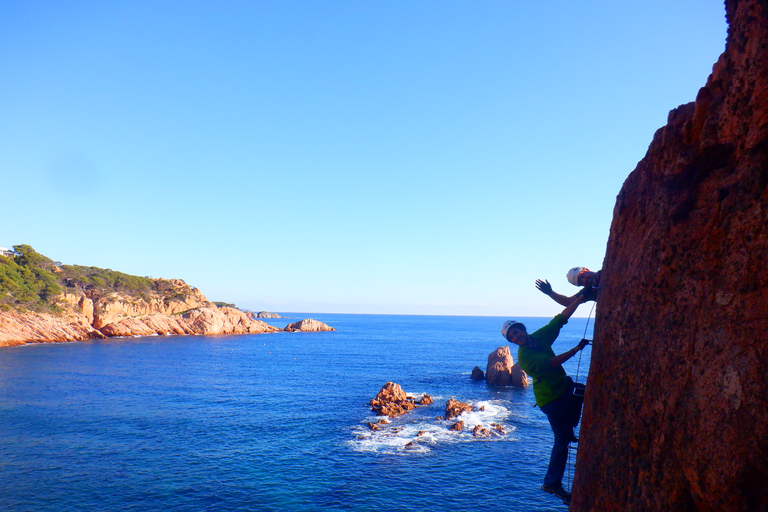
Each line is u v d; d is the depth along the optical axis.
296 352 111.19
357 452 31.72
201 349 112.81
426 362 91.25
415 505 23.50
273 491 25.09
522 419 40.78
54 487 25.50
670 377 3.17
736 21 3.15
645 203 3.85
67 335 115.44
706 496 2.81
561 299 5.76
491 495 24.67
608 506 3.68
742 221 2.87
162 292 170.00
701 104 3.36
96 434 36.19
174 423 40.00
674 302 3.27
